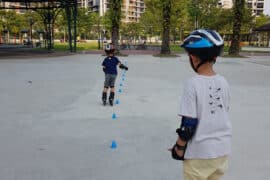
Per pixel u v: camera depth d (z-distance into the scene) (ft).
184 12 101.14
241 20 89.25
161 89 32.96
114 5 89.30
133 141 16.47
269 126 19.60
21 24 197.36
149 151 15.05
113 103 25.75
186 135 6.44
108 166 13.26
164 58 82.33
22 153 14.65
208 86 6.56
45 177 12.19
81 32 200.54
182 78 41.88
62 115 21.71
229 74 47.26
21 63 62.13
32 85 34.68
